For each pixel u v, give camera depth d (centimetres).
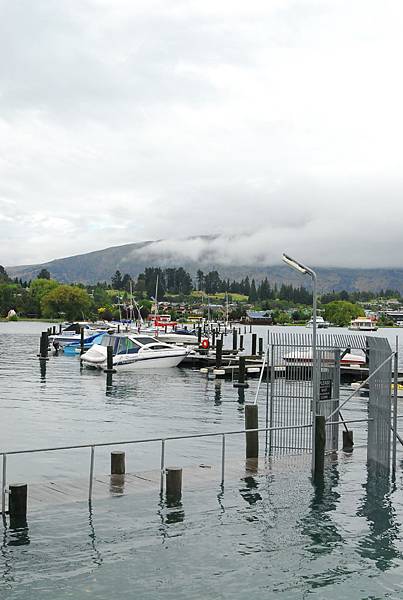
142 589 1342
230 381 5231
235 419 3491
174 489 1847
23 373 5672
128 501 1830
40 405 3875
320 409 2438
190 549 1539
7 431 3048
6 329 17175
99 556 1486
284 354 2988
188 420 3441
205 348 7181
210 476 2108
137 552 1513
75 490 1903
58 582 1361
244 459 2342
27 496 1838
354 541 1612
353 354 6406
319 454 2125
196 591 1341
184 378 5412
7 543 1536
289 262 2197
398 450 2597
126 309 15462
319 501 1892
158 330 10388
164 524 1680
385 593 1352
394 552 1552
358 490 2003
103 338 6206
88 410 3725
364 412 3781
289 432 2738
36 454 2570
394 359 2222
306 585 1380
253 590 1352
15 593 1311
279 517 1758
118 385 4909
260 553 1529
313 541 1606
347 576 1425
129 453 2605
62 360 7025
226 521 1717
